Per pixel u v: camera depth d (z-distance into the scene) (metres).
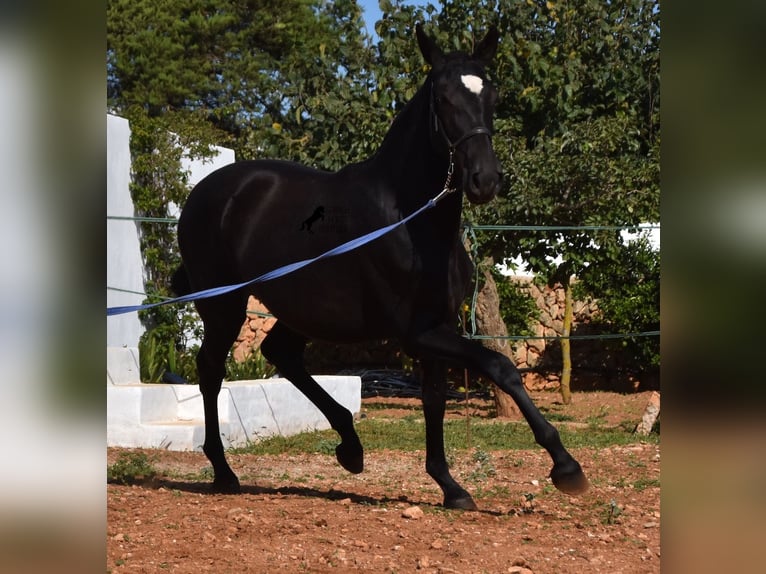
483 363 5.27
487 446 9.73
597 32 14.46
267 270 6.13
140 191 11.38
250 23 30.92
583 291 15.48
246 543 4.64
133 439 9.04
